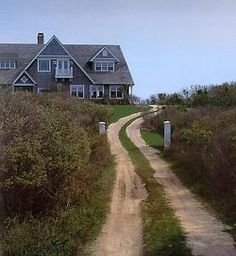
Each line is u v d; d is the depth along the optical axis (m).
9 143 15.15
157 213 16.59
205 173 20.42
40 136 15.74
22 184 14.78
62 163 15.54
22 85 64.88
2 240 13.33
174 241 13.46
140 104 64.06
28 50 68.62
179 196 18.95
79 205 16.89
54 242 12.88
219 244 13.06
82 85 67.25
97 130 33.09
